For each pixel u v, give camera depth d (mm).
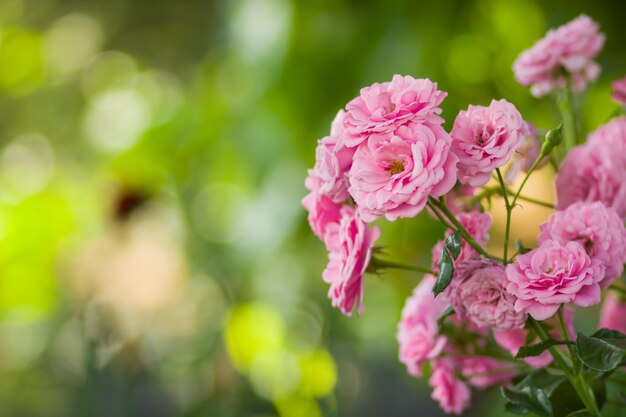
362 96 651
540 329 669
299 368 1663
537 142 739
